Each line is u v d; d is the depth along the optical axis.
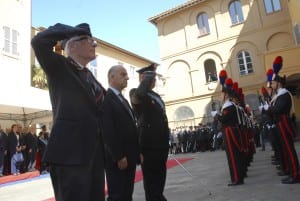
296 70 15.82
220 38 25.72
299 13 18.11
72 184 2.24
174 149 22.28
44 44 2.33
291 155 5.59
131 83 30.16
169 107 27.50
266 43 23.67
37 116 15.45
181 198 5.21
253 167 8.51
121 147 3.56
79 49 2.63
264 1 24.06
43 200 6.81
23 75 16.70
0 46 15.45
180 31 27.80
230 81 6.79
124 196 3.60
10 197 7.79
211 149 20.34
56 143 2.28
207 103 25.77
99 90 2.80
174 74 27.75
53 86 2.46
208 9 26.53
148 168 4.16
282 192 4.85
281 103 5.66
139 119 4.24
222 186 5.98
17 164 12.88
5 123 14.68
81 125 2.35
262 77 23.56
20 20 17.09
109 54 27.73
